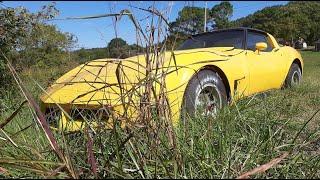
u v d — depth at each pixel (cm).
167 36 242
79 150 250
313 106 445
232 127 272
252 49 535
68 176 203
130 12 229
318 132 300
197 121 293
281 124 301
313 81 648
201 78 376
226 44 531
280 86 564
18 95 479
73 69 427
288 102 402
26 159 221
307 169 235
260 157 234
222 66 412
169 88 339
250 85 472
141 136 227
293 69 610
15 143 254
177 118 307
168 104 237
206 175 217
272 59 539
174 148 224
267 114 305
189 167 221
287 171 224
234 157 244
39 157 230
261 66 502
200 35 568
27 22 569
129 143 231
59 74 478
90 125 257
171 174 216
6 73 498
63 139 242
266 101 358
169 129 235
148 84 237
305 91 538
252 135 272
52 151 231
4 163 220
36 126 266
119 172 210
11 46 547
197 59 386
